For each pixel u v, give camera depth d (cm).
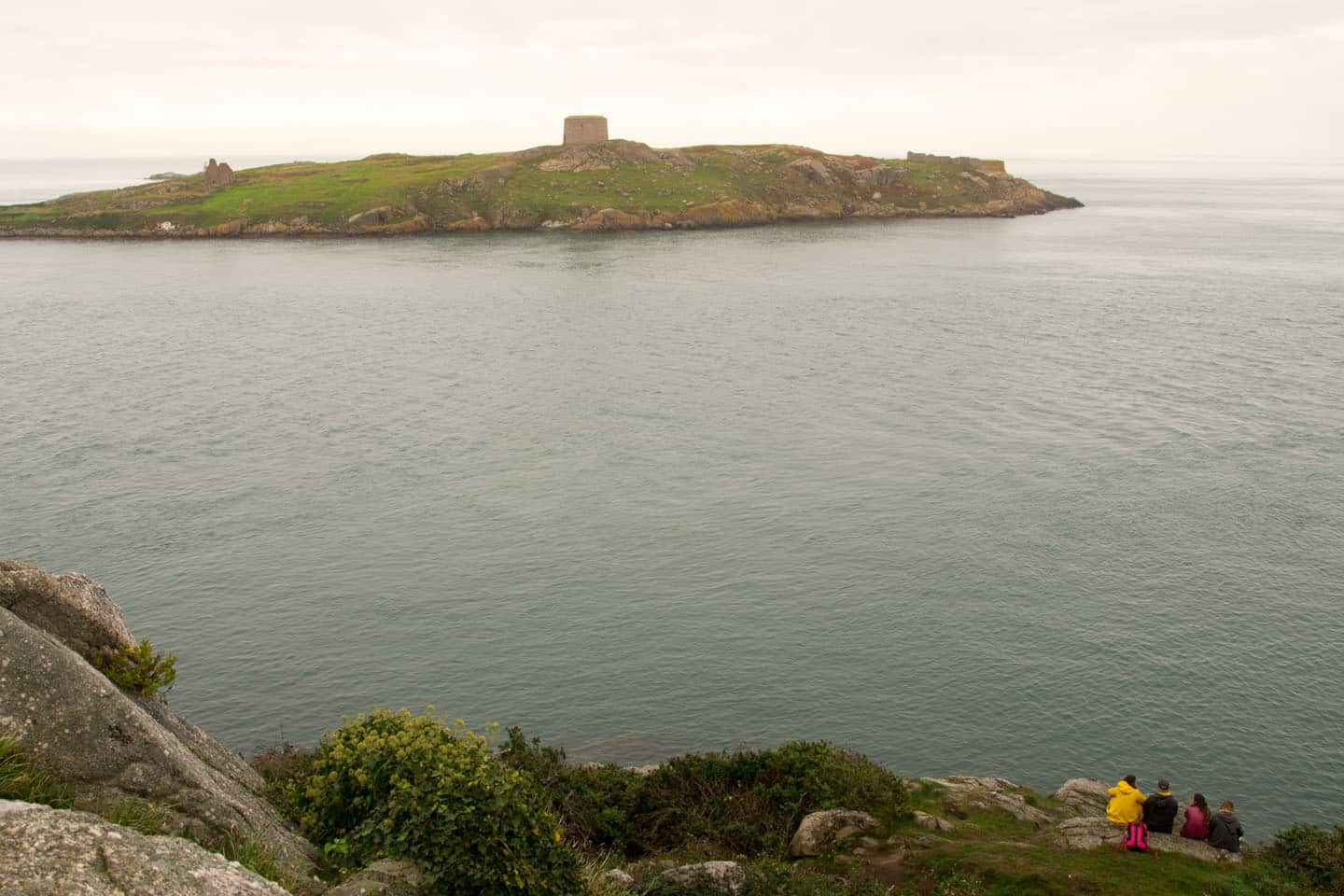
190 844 929
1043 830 2128
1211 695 3344
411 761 1299
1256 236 18725
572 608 3997
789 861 1916
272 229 18075
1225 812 2042
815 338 9138
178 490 5156
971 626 3806
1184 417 6338
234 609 3934
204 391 7162
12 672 1129
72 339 8919
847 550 4472
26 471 5381
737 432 6203
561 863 1296
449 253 15625
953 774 2988
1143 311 10456
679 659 3625
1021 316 10188
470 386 7381
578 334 9350
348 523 4784
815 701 3366
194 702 3316
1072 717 3250
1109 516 4769
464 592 4119
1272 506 4850
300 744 3088
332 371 7825
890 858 1930
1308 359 7975
